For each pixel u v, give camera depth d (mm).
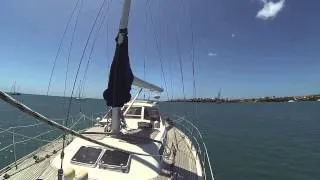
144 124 9383
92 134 7852
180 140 12195
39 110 50719
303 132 34469
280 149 23641
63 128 3201
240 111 83125
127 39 7043
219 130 34156
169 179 6672
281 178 16094
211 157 19797
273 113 73438
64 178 5215
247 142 26297
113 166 6555
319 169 18000
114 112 7738
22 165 7422
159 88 11297
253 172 16875
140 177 6461
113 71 7066
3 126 29047
